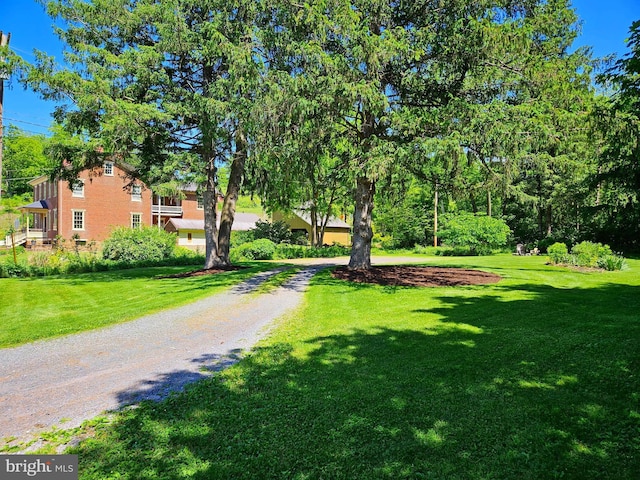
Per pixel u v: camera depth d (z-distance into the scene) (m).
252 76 10.03
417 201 37.09
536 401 3.55
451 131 9.69
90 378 4.41
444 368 4.37
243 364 4.76
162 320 7.28
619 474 2.54
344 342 5.49
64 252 19.52
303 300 8.89
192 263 21.05
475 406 3.48
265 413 3.47
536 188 26.89
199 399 3.79
